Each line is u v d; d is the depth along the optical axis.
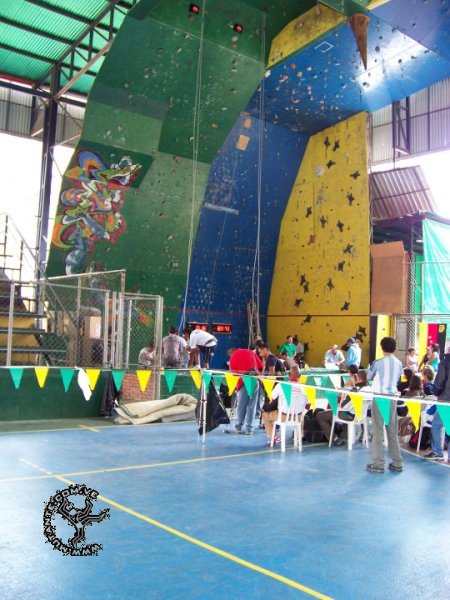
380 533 4.62
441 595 3.49
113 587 3.48
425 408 8.43
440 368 7.95
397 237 19.67
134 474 6.41
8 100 18.95
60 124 19.66
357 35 12.02
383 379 6.97
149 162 14.15
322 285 18.09
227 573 3.74
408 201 18.50
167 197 14.81
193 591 3.45
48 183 17.91
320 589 3.53
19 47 17.05
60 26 15.94
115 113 13.14
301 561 3.98
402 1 11.68
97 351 11.52
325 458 7.69
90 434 9.02
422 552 4.21
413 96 19.62
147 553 4.05
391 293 16.34
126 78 12.73
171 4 12.02
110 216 14.20
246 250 18.64
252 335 18.98
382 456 6.89
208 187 16.58
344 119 17.44
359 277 17.11
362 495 5.80
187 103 13.73
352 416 8.52
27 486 5.71
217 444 8.46
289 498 5.61
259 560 3.98
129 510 5.05
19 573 3.64
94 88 12.64
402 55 13.93
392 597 3.44
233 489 5.89
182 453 7.72
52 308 12.12
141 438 8.77
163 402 10.65
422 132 19.34
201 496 5.57
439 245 17.30
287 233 19.09
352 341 15.48
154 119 13.66
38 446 7.88
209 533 4.50
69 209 13.58
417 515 5.13
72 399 10.66
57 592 3.38
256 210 18.20
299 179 18.70
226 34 13.06
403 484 6.33
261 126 16.62
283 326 19.23
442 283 17.08
